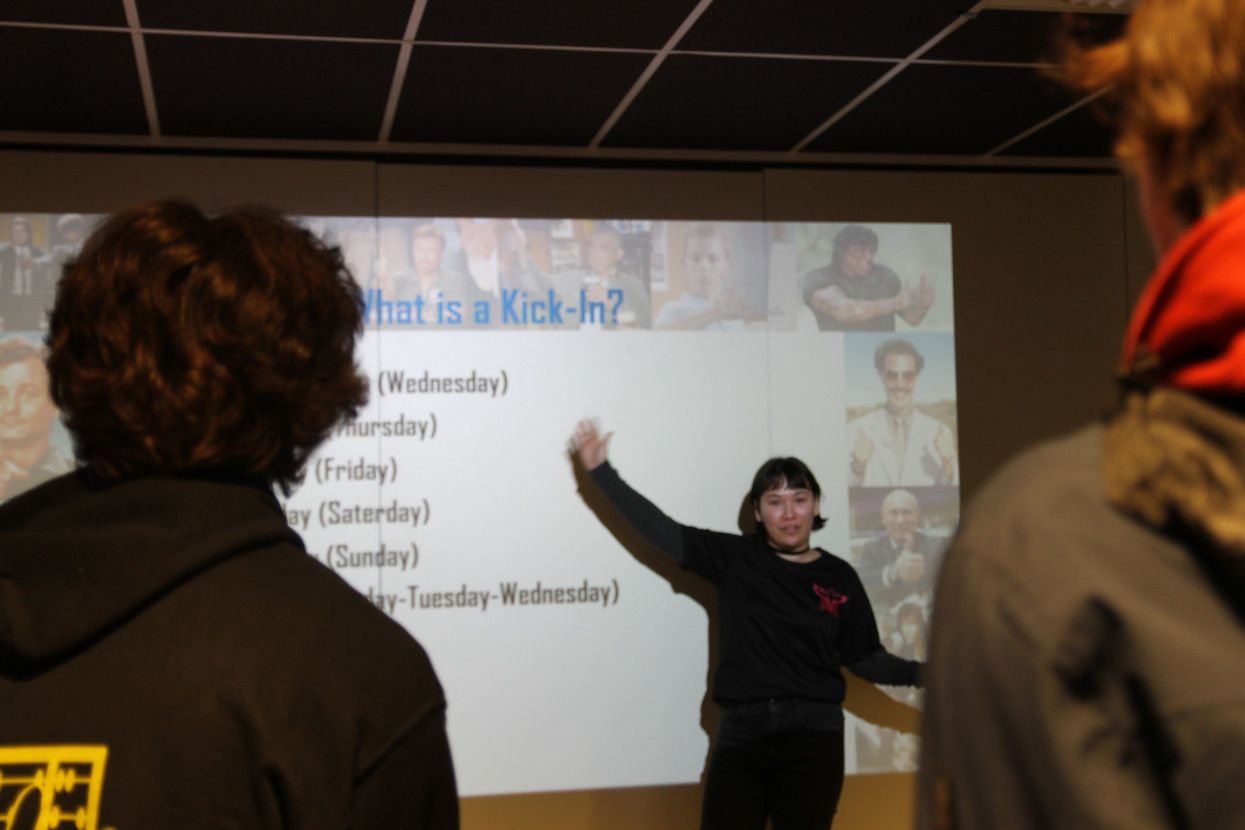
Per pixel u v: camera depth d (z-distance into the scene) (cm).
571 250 464
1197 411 46
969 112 433
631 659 452
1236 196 46
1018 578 48
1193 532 45
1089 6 330
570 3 324
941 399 480
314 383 94
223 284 88
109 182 434
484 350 455
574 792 444
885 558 470
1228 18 46
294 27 338
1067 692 46
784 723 385
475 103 414
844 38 356
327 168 450
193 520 84
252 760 77
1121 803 44
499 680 445
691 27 345
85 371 86
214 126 433
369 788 80
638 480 459
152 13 326
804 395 472
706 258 472
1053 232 496
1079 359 495
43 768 75
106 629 79
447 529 447
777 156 483
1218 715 42
